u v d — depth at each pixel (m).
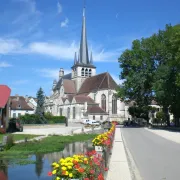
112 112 90.62
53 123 67.38
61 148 23.56
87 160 6.90
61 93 109.00
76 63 111.62
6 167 15.11
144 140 27.34
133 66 59.00
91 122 80.25
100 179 6.55
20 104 100.75
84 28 113.00
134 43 60.25
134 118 78.44
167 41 55.44
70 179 6.09
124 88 59.34
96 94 94.50
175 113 57.88
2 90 44.53
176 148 20.66
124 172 11.55
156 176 11.15
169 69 48.25
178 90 46.69
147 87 58.06
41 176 12.95
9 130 45.16
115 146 21.11
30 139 30.69
